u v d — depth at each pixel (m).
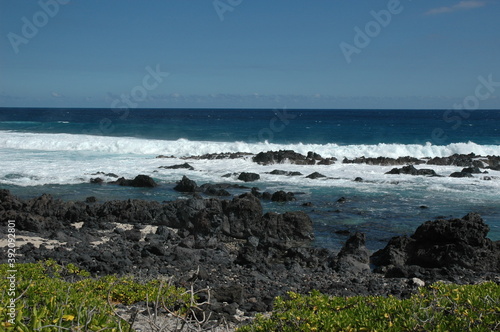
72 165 31.98
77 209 19.05
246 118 117.31
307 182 27.39
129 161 34.50
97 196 23.42
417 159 34.59
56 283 8.53
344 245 15.96
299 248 14.77
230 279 12.04
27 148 42.72
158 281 10.59
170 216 18.16
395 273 12.92
